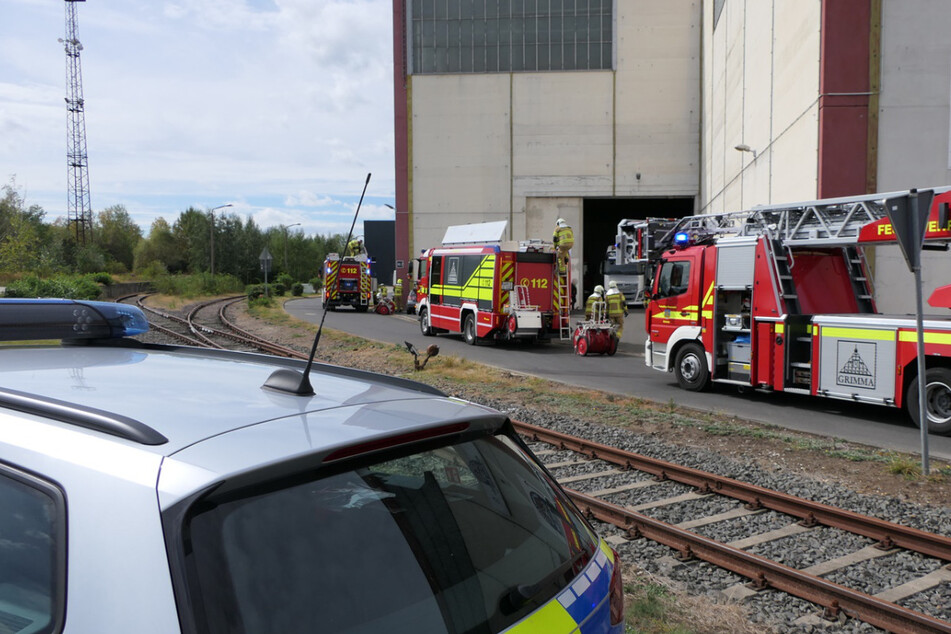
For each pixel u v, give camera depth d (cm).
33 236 3981
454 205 3578
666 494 657
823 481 697
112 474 147
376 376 246
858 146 1623
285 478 153
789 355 1081
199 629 129
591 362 1650
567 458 786
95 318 301
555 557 191
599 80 3500
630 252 1596
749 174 2431
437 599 159
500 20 3531
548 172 3538
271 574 142
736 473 713
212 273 5950
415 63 3566
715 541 504
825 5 1614
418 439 178
